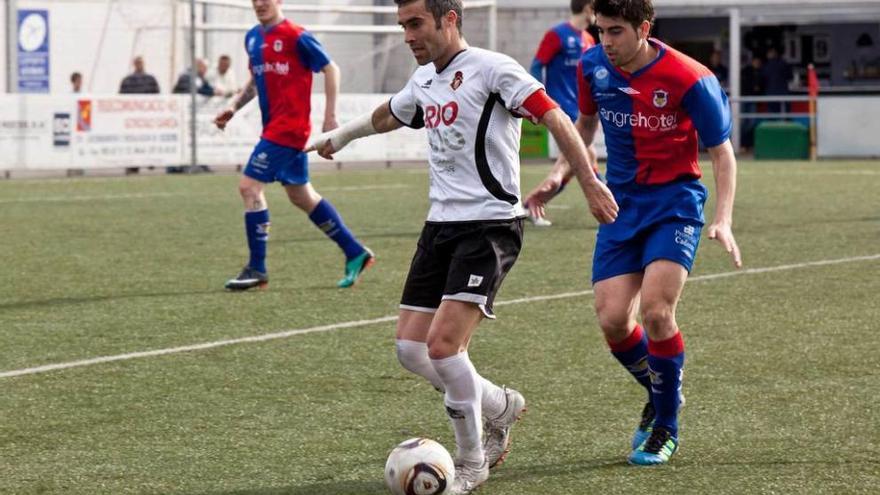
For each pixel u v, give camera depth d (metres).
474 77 14.02
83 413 17.47
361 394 18.52
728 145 15.05
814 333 22.72
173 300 26.53
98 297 26.89
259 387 18.95
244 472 14.77
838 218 41.12
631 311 15.35
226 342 22.20
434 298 14.50
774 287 27.72
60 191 51.97
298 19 75.44
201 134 63.66
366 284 28.67
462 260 13.98
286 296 27.02
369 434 16.39
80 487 14.23
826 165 66.62
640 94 15.09
